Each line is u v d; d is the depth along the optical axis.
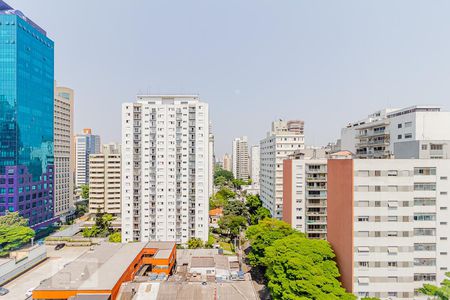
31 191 98.69
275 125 129.75
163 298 43.28
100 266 50.66
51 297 41.22
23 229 73.50
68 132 129.12
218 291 46.88
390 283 44.62
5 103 90.69
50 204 110.06
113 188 117.50
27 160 96.44
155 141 82.06
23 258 62.47
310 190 76.19
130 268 52.19
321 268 44.19
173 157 82.31
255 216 104.56
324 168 76.69
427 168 45.00
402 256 44.69
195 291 46.56
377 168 44.84
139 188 81.62
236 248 83.88
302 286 38.25
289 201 80.06
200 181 82.56
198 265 61.12
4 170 90.31
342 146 99.12
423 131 63.12
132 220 81.38
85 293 41.06
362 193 44.69
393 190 44.81
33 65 99.50
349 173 45.53
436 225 44.91
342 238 48.16
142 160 81.50
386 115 80.69
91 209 117.19
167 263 57.69
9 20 90.56
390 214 44.78
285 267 43.38
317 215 76.25
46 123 107.44
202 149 82.69
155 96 85.25
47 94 108.19
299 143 99.31
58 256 73.75
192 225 82.75
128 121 81.38
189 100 86.38
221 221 96.69
